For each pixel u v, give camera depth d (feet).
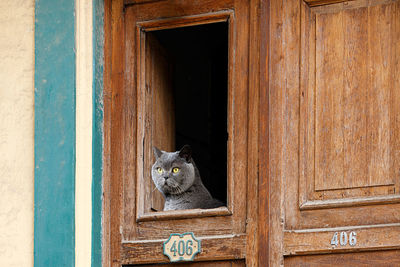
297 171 11.21
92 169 11.57
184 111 20.31
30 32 12.32
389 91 11.05
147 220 11.70
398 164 10.81
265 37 11.68
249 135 11.49
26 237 11.55
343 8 11.52
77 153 11.65
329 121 11.25
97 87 11.98
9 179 11.84
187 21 12.26
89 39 12.04
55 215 11.44
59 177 11.56
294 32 11.64
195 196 14.10
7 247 11.57
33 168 11.80
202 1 12.23
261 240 11.07
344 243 10.76
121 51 12.37
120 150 12.04
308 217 11.02
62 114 11.76
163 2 12.43
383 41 11.22
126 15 12.50
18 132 11.99
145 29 12.45
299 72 11.49
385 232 10.64
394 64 11.10
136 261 11.54
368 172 10.94
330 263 10.83
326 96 11.34
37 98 11.93
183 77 20.06
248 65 11.72
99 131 11.91
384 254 10.64
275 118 11.42
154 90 13.07
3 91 12.20
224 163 19.02
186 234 11.41
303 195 11.10
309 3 11.68
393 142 10.89
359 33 11.36
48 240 11.39
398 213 10.68
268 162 11.30
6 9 12.51
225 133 19.19
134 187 11.90
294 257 10.96
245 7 11.93
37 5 12.30
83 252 11.30
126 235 11.74
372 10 11.35
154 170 13.80
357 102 11.18
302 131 11.30
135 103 12.21
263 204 11.18
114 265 11.61
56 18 12.16
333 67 11.39
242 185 11.41
